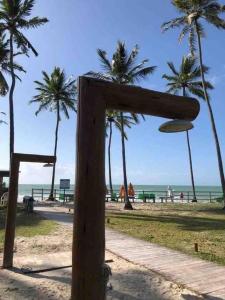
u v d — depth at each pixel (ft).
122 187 117.50
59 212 69.10
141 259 28.32
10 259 26.30
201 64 85.35
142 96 12.28
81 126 11.34
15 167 27.40
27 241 36.47
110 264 26.94
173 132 13.87
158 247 33.24
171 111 12.87
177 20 87.04
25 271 24.82
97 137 11.36
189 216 65.36
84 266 10.87
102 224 11.19
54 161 28.45
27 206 68.59
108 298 19.74
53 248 33.09
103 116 11.60
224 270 24.89
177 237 39.50
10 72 90.38
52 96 120.26
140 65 87.35
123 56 86.58
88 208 11.00
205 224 52.29
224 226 49.88
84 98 11.43
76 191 11.20
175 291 20.74
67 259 28.53
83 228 10.95
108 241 36.32
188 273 24.20
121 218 60.03
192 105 13.10
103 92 11.63
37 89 120.16
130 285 21.84
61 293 20.66
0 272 24.97
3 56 90.94
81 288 10.83
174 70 118.42
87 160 11.18
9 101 87.81
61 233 41.93
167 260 27.94
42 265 26.53
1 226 49.06
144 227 48.14
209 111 84.33
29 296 20.18
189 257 28.94
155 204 103.40
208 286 21.45
